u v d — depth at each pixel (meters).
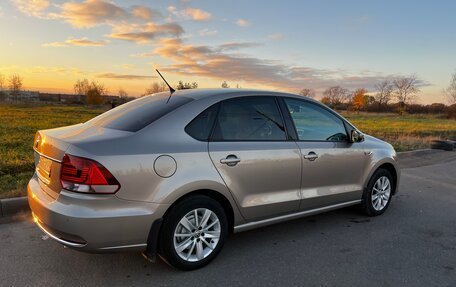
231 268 3.42
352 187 4.62
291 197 3.93
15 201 4.61
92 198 2.78
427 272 3.44
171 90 3.99
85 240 2.80
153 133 3.12
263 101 3.87
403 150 11.95
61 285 3.05
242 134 3.60
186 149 3.18
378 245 4.05
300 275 3.32
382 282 3.23
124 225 2.88
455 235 4.42
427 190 6.71
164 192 3.02
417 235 4.39
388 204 5.21
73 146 2.87
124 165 2.87
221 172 3.35
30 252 3.62
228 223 3.65
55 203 2.87
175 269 3.35
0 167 6.57
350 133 4.56
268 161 3.67
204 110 3.43
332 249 3.91
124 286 3.06
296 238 4.19
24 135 11.80
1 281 3.08
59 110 31.56
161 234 3.15
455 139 16.77
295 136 4.01
